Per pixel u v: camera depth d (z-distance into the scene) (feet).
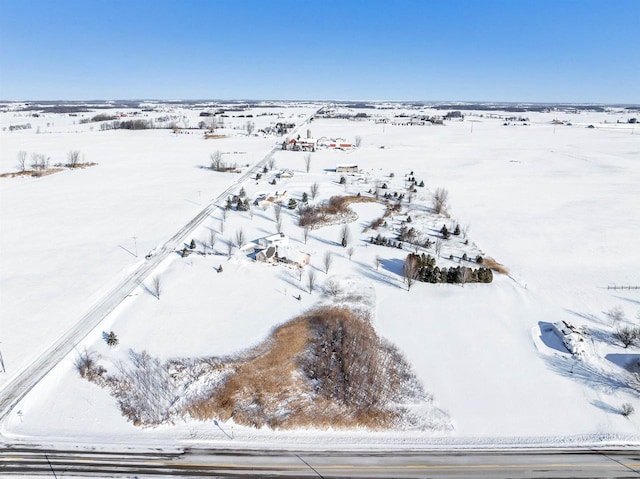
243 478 101.60
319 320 168.96
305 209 304.71
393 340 160.35
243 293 190.70
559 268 222.69
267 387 134.62
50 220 280.31
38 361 142.41
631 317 176.76
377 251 240.53
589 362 150.10
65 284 193.16
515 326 171.12
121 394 130.31
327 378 139.85
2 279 197.16
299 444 114.42
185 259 224.12
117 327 163.43
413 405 130.00
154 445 112.16
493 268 220.43
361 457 110.22
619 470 107.34
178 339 156.25
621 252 241.76
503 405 130.72
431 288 199.82
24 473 100.89
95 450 109.29
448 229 277.44
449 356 152.35
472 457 111.04
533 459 110.73
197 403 127.24
